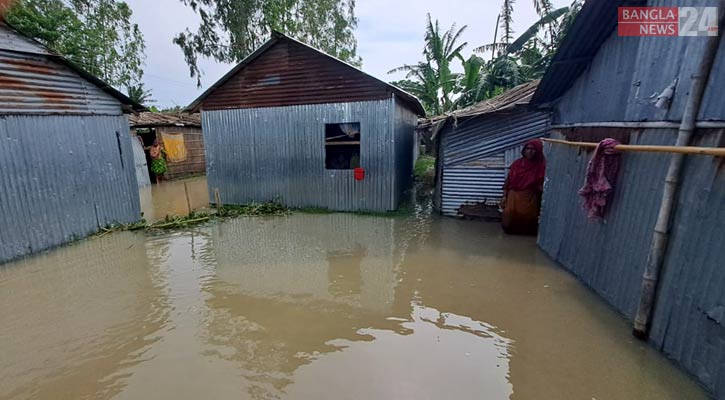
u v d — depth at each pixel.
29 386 3.06
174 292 4.84
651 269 3.39
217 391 2.96
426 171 16.83
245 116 9.97
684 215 3.11
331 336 3.75
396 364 3.27
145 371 3.22
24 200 6.29
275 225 8.33
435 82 17.67
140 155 13.88
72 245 6.95
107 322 4.08
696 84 2.98
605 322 3.90
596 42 4.68
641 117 3.86
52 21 16.23
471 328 3.87
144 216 9.48
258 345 3.60
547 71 5.37
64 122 6.96
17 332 3.90
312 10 21.14
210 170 10.57
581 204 5.02
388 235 7.38
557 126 6.20
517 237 7.14
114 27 22.08
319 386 2.99
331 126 9.92
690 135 3.07
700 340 2.90
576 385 2.97
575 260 5.16
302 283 5.11
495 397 2.85
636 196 3.82
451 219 8.65
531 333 3.74
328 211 9.64
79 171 7.28
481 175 8.37
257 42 19.95
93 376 3.17
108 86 7.70
